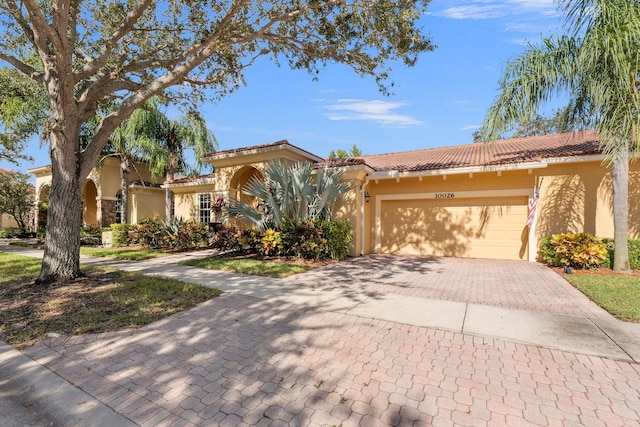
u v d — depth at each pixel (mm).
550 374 3334
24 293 6355
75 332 4473
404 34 7633
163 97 10469
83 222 25219
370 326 4688
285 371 3426
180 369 3496
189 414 2727
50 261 7297
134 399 2951
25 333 4426
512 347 3969
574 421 2609
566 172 10828
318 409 2775
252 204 16438
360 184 12969
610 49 6930
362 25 7984
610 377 3271
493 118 9305
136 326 4711
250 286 7117
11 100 12367
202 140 18516
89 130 18250
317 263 10359
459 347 3979
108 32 8453
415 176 12617
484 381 3207
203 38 8125
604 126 7660
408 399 2912
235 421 2629
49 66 7285
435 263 10789
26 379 3307
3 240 21328
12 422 2650
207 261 10516
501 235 12031
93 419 2664
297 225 10758
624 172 8359
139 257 12039
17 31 8719
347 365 3537
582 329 4527
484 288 7066
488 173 12031
